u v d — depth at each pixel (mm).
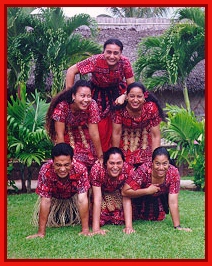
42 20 9984
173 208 5184
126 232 4949
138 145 5629
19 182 9273
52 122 5359
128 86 5180
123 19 11609
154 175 5145
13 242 4668
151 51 10773
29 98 10852
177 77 10438
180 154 8281
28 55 9727
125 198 5215
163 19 11734
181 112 8211
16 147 7520
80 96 4941
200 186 8102
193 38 10023
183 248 4488
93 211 5070
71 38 9781
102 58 5469
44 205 4863
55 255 4316
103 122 5727
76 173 4879
